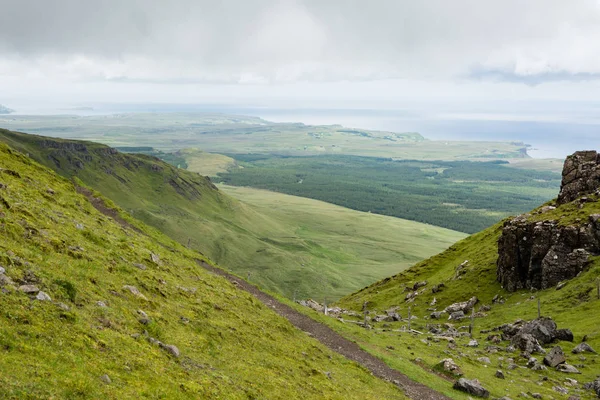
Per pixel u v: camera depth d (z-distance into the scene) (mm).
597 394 58000
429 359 68750
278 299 79062
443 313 124312
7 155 70812
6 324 22812
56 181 71688
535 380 64125
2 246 31688
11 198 44844
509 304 116625
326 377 43531
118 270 41906
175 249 80188
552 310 99812
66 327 25750
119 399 21625
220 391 28438
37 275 29781
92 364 23547
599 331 80938
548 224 121250
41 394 19000
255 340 44188
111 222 65188
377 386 48750
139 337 30094
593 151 146250
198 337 36906
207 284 58062
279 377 36938
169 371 27562
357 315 123500
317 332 66438
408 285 166375
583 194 138500
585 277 106625
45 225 42344
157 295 42125
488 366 70000
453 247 196375
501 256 133000
